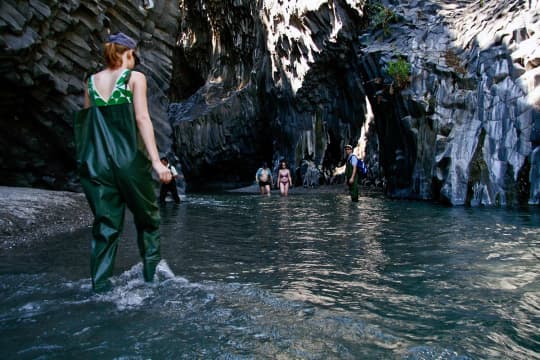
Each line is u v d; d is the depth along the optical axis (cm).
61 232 607
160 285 321
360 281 339
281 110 2294
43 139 1232
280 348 207
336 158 2170
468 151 1070
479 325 239
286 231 633
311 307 271
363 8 1648
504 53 1077
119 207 316
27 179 1258
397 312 263
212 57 3206
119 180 308
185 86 3659
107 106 311
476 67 1141
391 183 1402
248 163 2770
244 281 340
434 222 704
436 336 223
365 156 1922
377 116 1449
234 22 2778
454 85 1172
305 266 396
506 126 1027
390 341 216
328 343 213
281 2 2106
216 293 299
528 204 963
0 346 210
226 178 2859
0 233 545
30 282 332
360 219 774
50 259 426
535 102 978
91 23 1230
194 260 425
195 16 3212
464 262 404
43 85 1116
